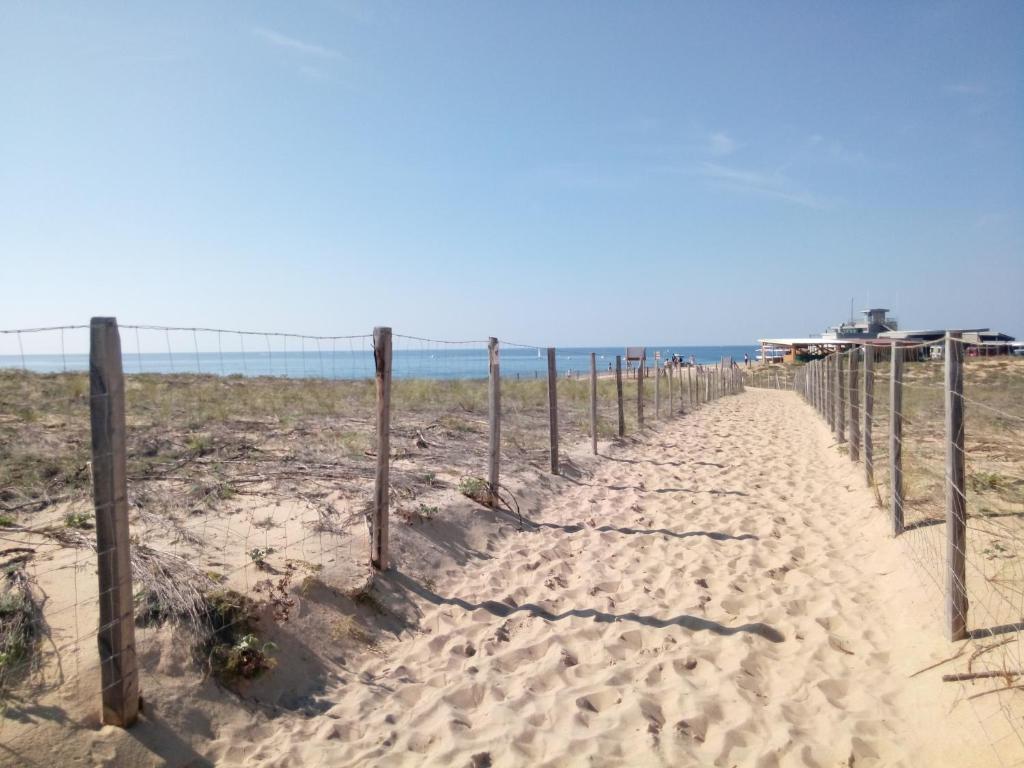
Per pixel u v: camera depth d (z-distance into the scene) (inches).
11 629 140.6
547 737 144.4
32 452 284.0
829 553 263.1
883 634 189.2
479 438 453.1
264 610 172.2
